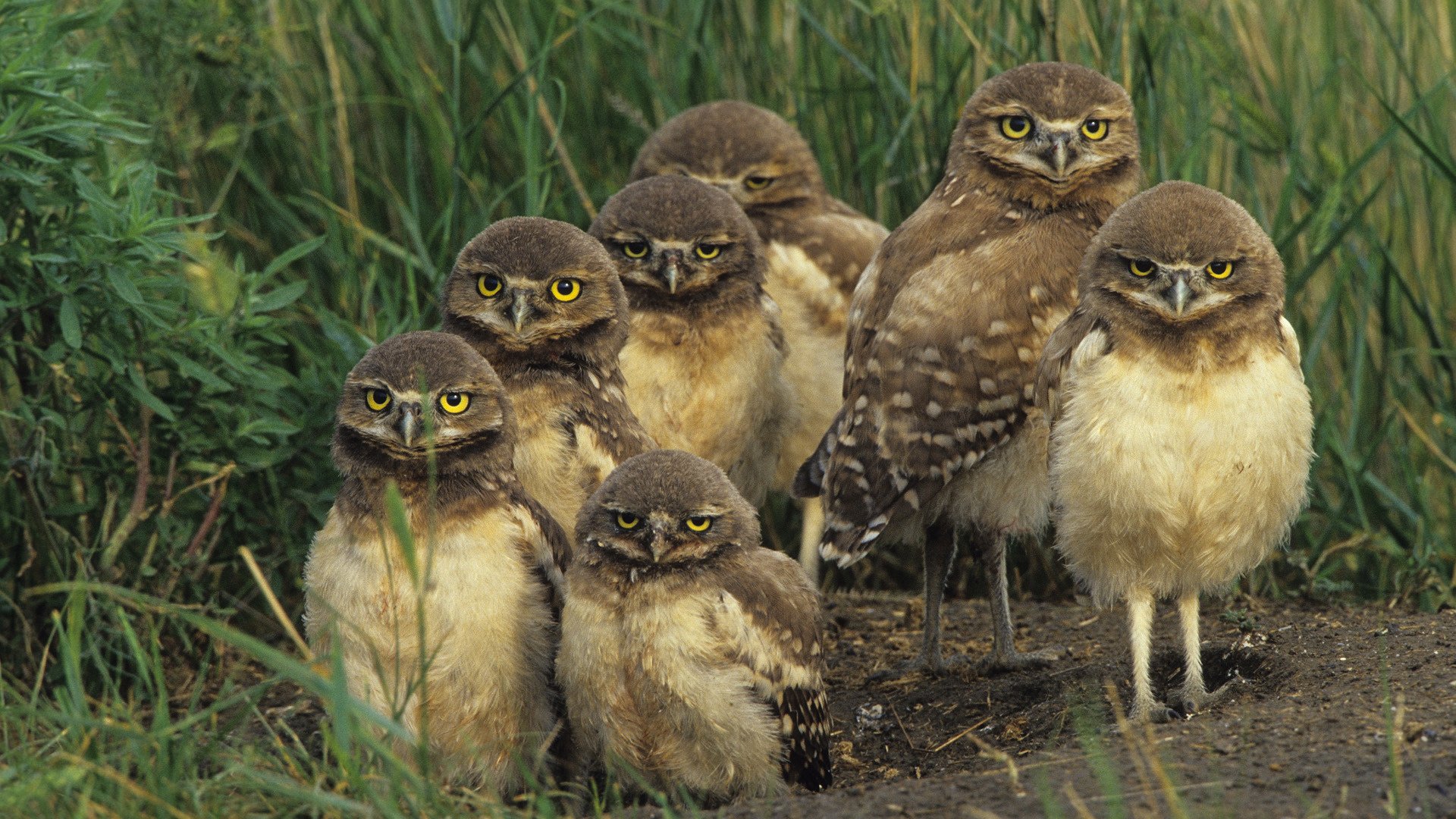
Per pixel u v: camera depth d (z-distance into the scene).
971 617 12.09
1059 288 10.62
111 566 10.52
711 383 11.52
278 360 13.12
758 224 13.13
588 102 14.27
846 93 13.84
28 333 10.71
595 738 8.77
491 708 8.62
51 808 7.04
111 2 10.34
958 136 11.31
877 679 10.81
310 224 14.05
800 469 11.70
